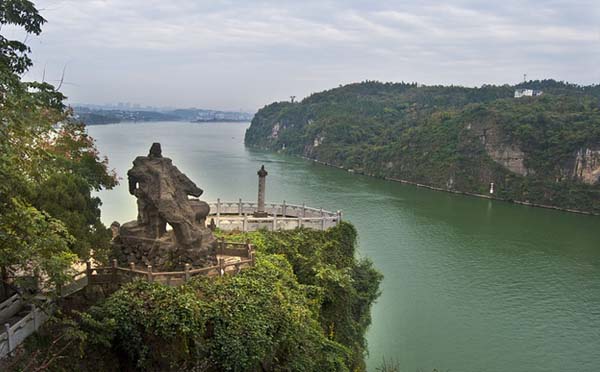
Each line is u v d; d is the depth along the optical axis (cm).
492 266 6297
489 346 4212
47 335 1714
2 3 1823
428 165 15025
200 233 2302
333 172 15738
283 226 3553
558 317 4825
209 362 1784
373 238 7331
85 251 1947
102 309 1798
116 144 19100
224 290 2012
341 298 3033
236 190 10369
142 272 2009
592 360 4056
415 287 5422
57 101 2247
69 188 2066
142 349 1770
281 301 2138
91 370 1706
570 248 7406
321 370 2264
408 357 3978
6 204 1551
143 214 2319
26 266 1823
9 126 1513
